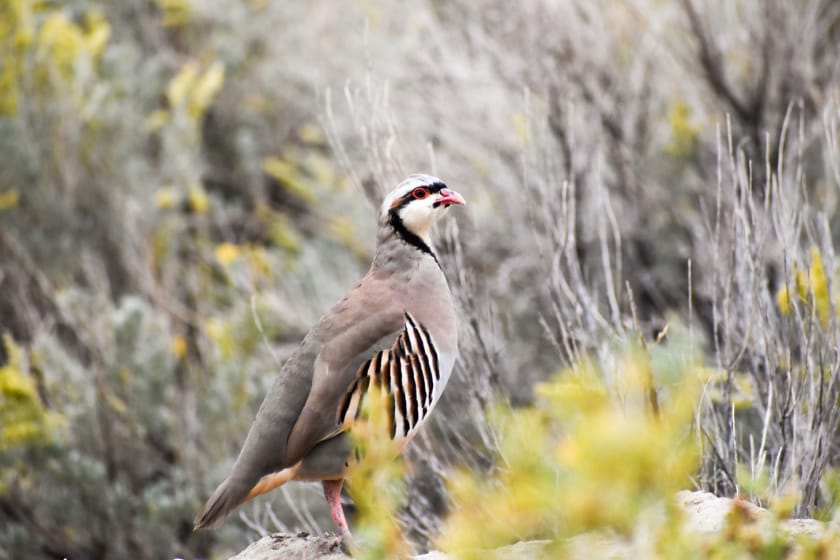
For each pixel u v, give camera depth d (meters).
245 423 17.66
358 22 21.86
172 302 20.84
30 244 20.97
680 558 6.23
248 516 16.19
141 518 17.36
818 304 11.64
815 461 10.21
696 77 18.09
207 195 23.20
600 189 13.40
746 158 17.22
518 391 16.62
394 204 10.73
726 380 11.35
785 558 7.67
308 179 22.91
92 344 18.48
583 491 5.54
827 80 17.31
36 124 21.45
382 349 10.05
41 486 17.55
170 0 24.75
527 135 16.30
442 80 18.94
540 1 17.98
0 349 20.55
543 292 17.09
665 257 17.52
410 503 12.34
